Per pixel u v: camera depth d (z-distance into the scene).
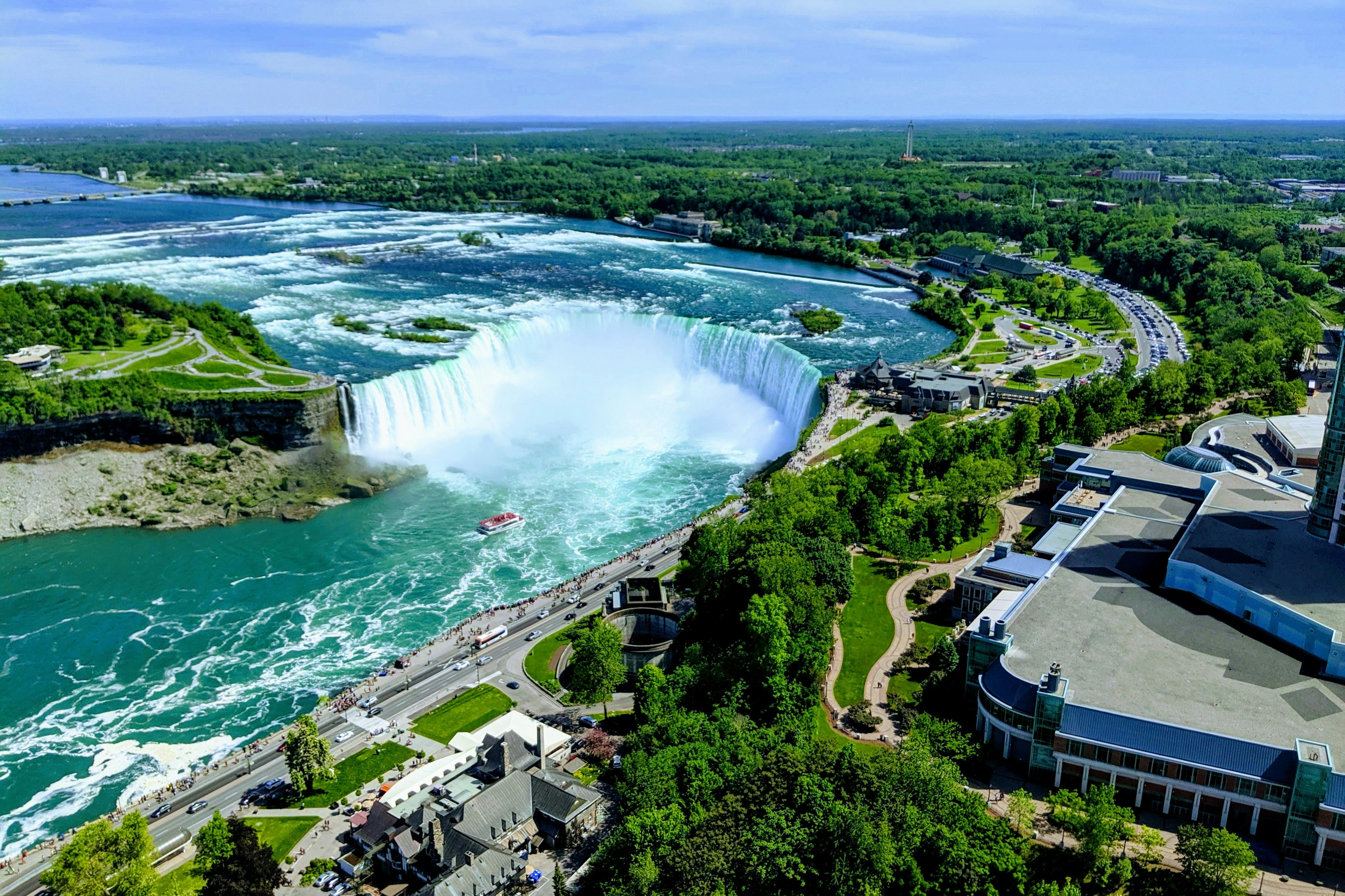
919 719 152.75
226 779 159.50
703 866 124.94
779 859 124.69
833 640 188.62
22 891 135.75
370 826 141.50
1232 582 164.62
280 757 165.38
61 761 167.25
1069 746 141.25
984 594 191.38
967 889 124.50
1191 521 197.25
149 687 188.50
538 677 184.00
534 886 132.50
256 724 176.62
